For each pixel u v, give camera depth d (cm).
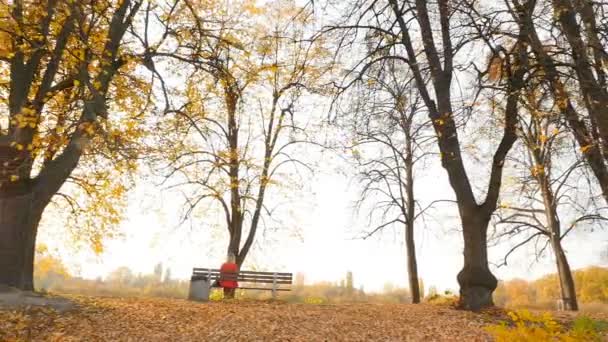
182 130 1497
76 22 1164
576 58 912
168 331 907
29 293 1095
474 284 1269
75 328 890
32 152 1061
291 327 972
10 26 1106
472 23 940
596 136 912
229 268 1745
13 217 1131
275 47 1641
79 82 1138
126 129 1098
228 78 1411
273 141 2162
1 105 1317
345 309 1248
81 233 1767
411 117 1402
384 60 1214
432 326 1022
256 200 2064
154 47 1372
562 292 2172
